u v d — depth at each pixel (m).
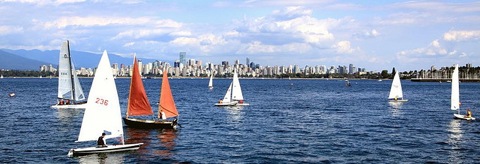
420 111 103.06
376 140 59.03
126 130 64.75
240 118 85.38
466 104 128.75
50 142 55.28
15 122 75.19
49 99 134.12
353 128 71.06
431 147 54.03
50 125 71.50
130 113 67.75
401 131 67.69
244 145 54.97
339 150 52.03
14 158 46.19
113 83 49.06
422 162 45.97
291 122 79.19
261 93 193.62
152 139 58.19
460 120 83.00
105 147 48.44
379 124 76.56
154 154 48.88
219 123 76.81
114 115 49.31
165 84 69.38
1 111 93.75
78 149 47.03
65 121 76.75
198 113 94.75
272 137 61.31
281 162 45.94
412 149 52.72
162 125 66.75
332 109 107.94
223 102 115.44
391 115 93.00
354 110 105.50
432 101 140.38
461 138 60.84
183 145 54.47
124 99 138.75
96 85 48.12
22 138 58.34
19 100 129.00
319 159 47.28
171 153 49.69
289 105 120.19
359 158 47.78
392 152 50.94
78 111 93.44
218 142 56.88
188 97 155.62
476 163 45.72
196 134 63.22
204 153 50.00
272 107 112.69
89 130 48.00
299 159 47.31
